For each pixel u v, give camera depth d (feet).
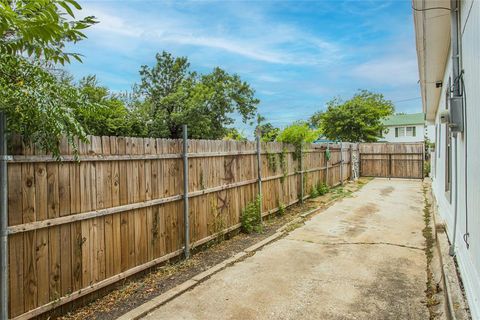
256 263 14.80
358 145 53.31
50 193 9.73
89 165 10.91
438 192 25.14
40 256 9.45
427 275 13.20
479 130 7.85
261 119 55.52
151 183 13.42
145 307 10.70
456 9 10.75
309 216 24.47
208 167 16.92
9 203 8.70
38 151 9.37
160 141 13.87
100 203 11.27
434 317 9.95
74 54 7.32
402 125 111.75
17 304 8.85
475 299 8.13
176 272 13.67
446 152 17.90
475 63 8.21
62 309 10.13
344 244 17.58
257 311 10.58
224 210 18.19
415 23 13.24
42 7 5.60
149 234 13.33
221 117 51.88
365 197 33.09
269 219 22.94
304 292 11.87
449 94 14.82
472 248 8.87
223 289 12.19
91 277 10.94
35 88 8.33
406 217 24.30
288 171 26.21
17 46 6.82
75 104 9.52
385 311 10.44
